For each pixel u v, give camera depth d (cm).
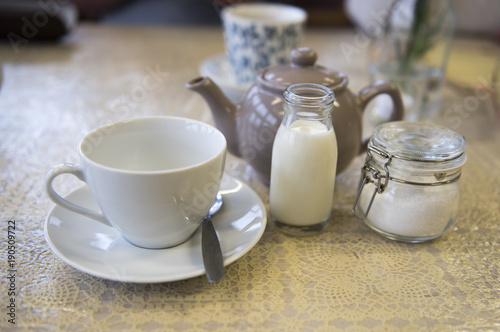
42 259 34
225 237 34
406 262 35
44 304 30
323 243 37
